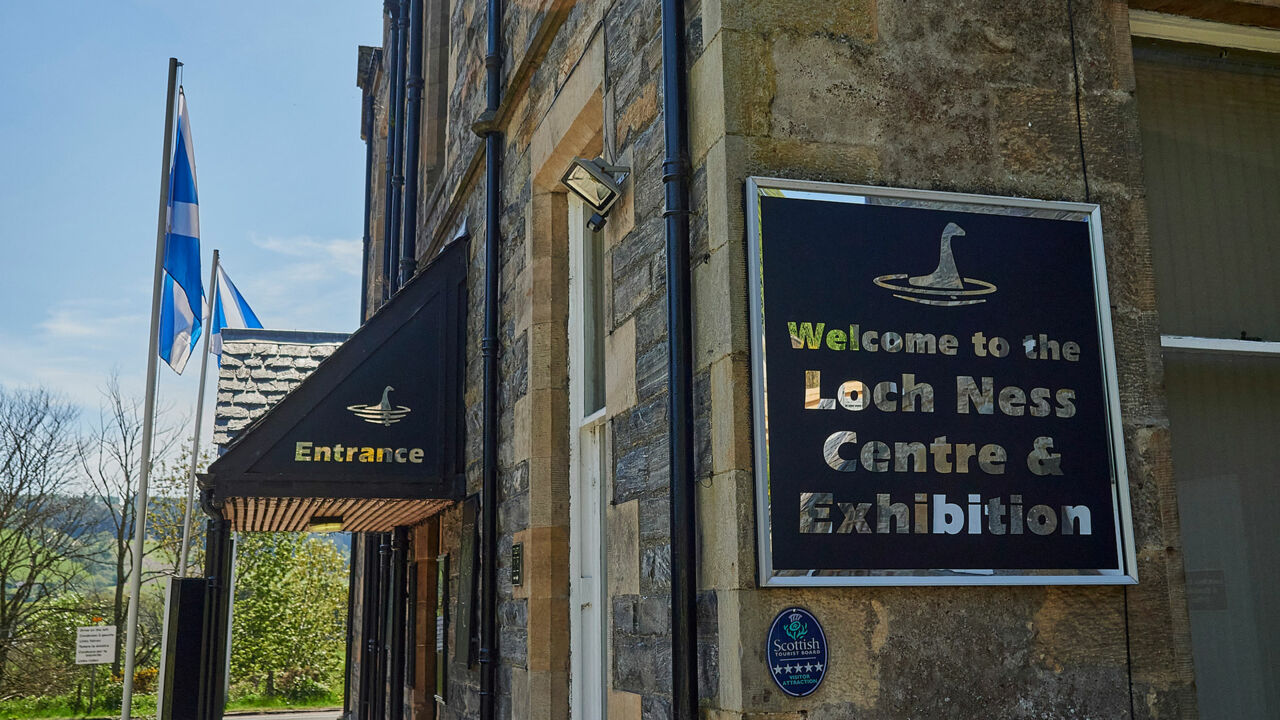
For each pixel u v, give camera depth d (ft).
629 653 12.00
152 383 27.68
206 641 26.32
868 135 10.42
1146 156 12.26
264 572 98.58
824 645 9.25
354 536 52.16
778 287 9.73
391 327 22.43
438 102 31.86
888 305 9.95
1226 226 12.35
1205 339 11.84
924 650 9.48
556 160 17.30
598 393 16.98
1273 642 11.30
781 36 10.37
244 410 43.50
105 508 89.30
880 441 9.66
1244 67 12.84
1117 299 10.80
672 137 10.77
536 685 16.44
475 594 20.49
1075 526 9.96
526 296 18.37
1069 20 11.28
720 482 9.70
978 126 10.77
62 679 82.89
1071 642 9.88
